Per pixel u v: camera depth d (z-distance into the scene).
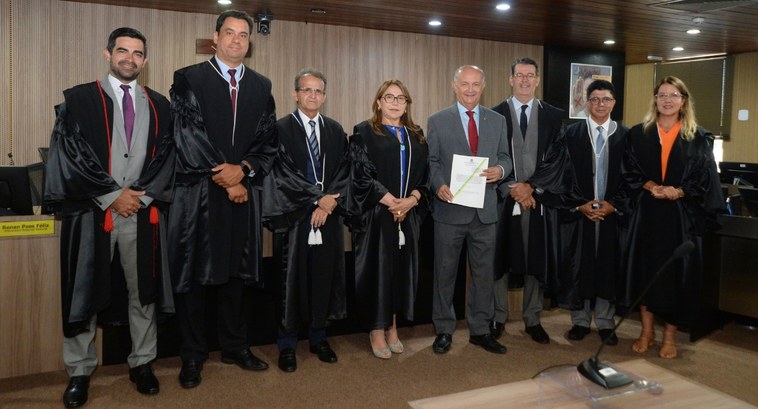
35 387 2.83
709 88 7.97
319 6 5.12
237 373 3.04
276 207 2.96
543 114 3.55
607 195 3.50
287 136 3.02
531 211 3.55
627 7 4.96
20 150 4.97
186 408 2.63
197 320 2.89
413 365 3.20
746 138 7.70
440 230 3.37
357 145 3.13
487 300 3.45
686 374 3.16
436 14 5.38
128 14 5.22
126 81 2.66
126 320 2.87
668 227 3.31
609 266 3.53
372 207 3.12
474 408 1.45
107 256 2.64
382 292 3.17
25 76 4.95
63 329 2.67
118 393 2.78
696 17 5.35
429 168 3.32
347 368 3.14
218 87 2.79
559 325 4.02
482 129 3.34
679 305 3.39
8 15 4.86
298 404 2.69
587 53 7.21
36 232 2.91
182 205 2.76
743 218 3.61
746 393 2.91
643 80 8.67
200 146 2.72
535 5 4.93
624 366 1.74
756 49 7.31
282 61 5.87
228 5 5.12
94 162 2.55
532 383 1.59
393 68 6.39
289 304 3.04
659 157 3.34
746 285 3.88
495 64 6.87
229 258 2.84
